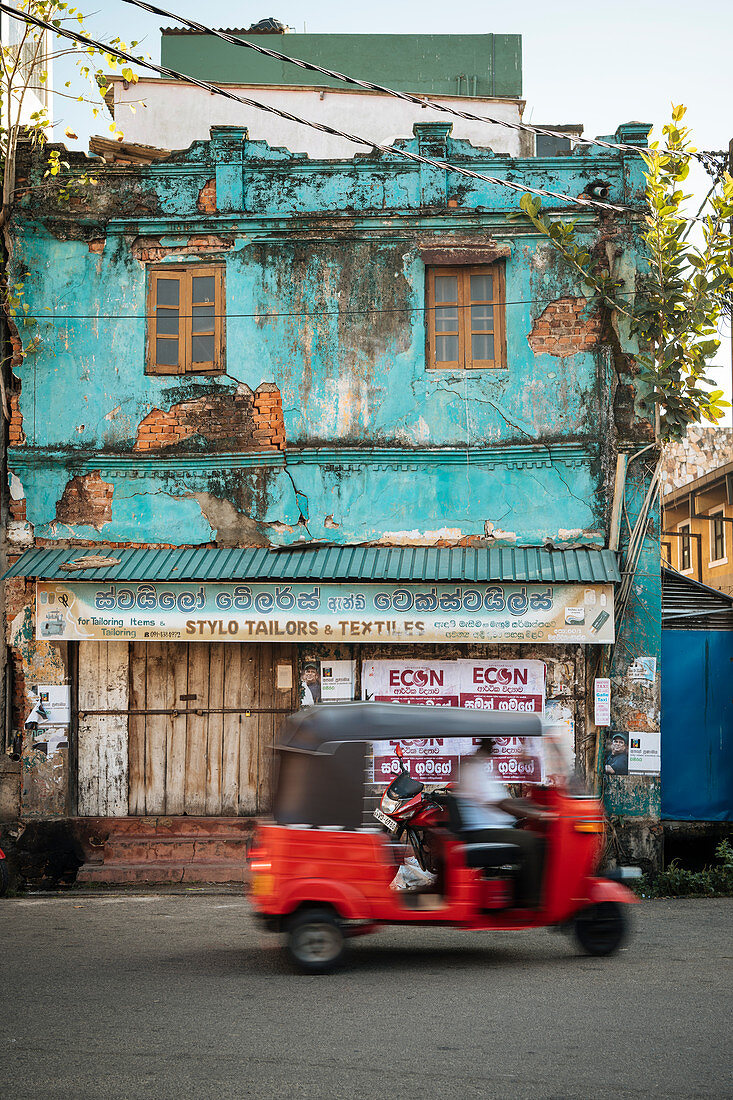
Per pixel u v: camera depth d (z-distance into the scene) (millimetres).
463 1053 5668
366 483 12883
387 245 12992
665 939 9031
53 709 12742
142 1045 5852
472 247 12914
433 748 8312
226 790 12906
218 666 13023
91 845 12656
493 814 8109
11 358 13086
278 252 13055
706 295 12477
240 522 12914
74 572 12344
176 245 13141
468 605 12062
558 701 12570
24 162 13195
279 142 17203
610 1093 5035
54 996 7016
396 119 17391
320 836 7812
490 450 12758
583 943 8258
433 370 12906
